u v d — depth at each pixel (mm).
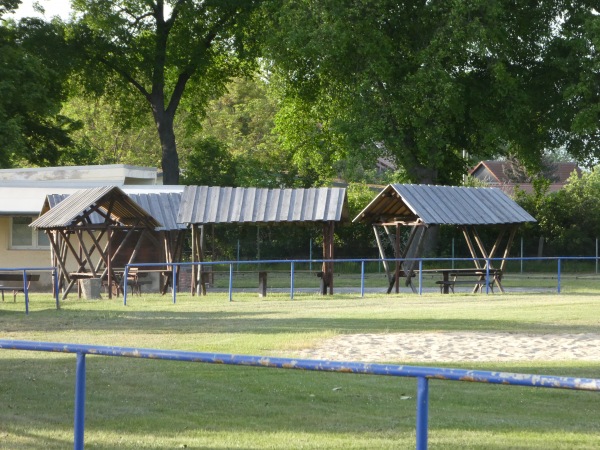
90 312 56531
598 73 116938
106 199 74312
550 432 21891
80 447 13906
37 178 96375
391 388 28328
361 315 53438
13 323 49188
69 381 29188
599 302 63781
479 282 77750
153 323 49000
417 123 111875
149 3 130125
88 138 187250
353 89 115938
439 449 19984
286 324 47844
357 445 20453
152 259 85438
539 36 121062
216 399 26359
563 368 31969
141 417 23766
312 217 75125
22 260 86750
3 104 118312
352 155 115375
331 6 111188
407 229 125812
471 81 119688
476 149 126812
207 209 77438
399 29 118688
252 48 135500
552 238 130750
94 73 137625
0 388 27875
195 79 144000
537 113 123875
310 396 26875
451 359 34625
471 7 110438
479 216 78438
